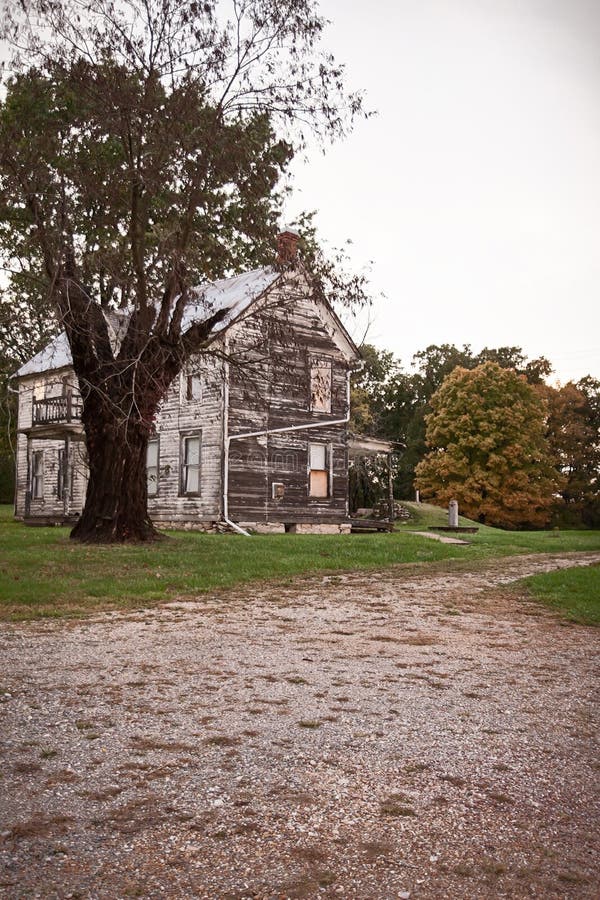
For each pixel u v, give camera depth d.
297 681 6.28
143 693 5.79
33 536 19.77
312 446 27.30
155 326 17.47
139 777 4.08
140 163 16.09
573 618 10.14
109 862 3.17
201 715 5.24
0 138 15.63
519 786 4.11
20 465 34.16
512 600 11.81
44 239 16.44
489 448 47.62
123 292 17.25
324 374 27.56
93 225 17.33
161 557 15.16
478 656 7.60
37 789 3.90
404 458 58.22
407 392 63.78
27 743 4.61
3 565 13.70
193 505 25.52
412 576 14.66
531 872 3.16
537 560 18.55
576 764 4.48
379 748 4.65
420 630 9.03
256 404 24.44
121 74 15.57
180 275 16.53
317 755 4.48
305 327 26.98
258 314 18.66
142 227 16.89
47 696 5.68
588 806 3.86
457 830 3.54
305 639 8.23
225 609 10.36
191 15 15.36
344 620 9.62
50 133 15.86
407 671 6.80
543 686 6.41
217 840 3.38
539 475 49.09
